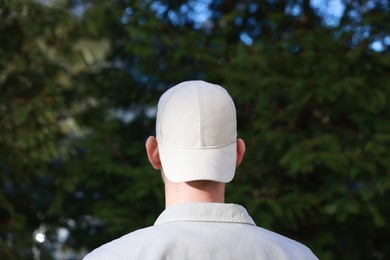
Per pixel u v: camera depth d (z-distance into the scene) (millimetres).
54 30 6637
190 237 1586
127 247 1578
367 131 6297
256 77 6254
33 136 6215
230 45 6832
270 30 6957
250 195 6352
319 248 6293
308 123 6617
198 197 1633
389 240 6777
